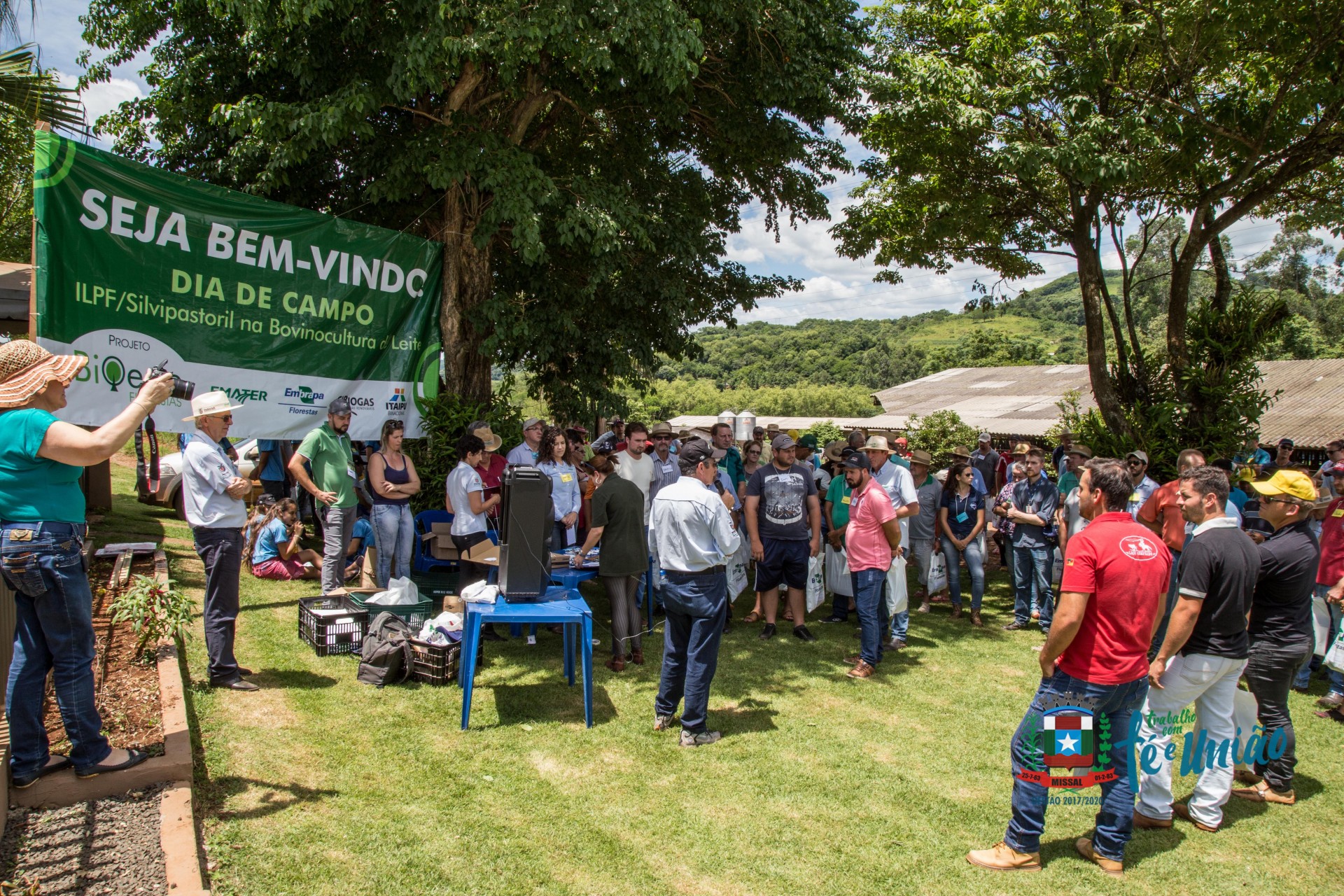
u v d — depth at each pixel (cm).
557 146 1166
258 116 759
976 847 382
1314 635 624
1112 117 1038
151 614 483
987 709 565
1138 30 919
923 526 857
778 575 723
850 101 1080
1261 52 1006
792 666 646
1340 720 573
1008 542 886
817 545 736
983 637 766
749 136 1092
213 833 342
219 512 481
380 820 368
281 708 476
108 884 289
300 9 712
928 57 1013
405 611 603
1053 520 790
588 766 444
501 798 401
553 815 389
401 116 962
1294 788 463
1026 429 2075
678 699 502
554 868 345
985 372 3073
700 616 477
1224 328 1134
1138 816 416
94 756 345
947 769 466
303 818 363
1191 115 1017
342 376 809
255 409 741
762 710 547
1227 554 389
